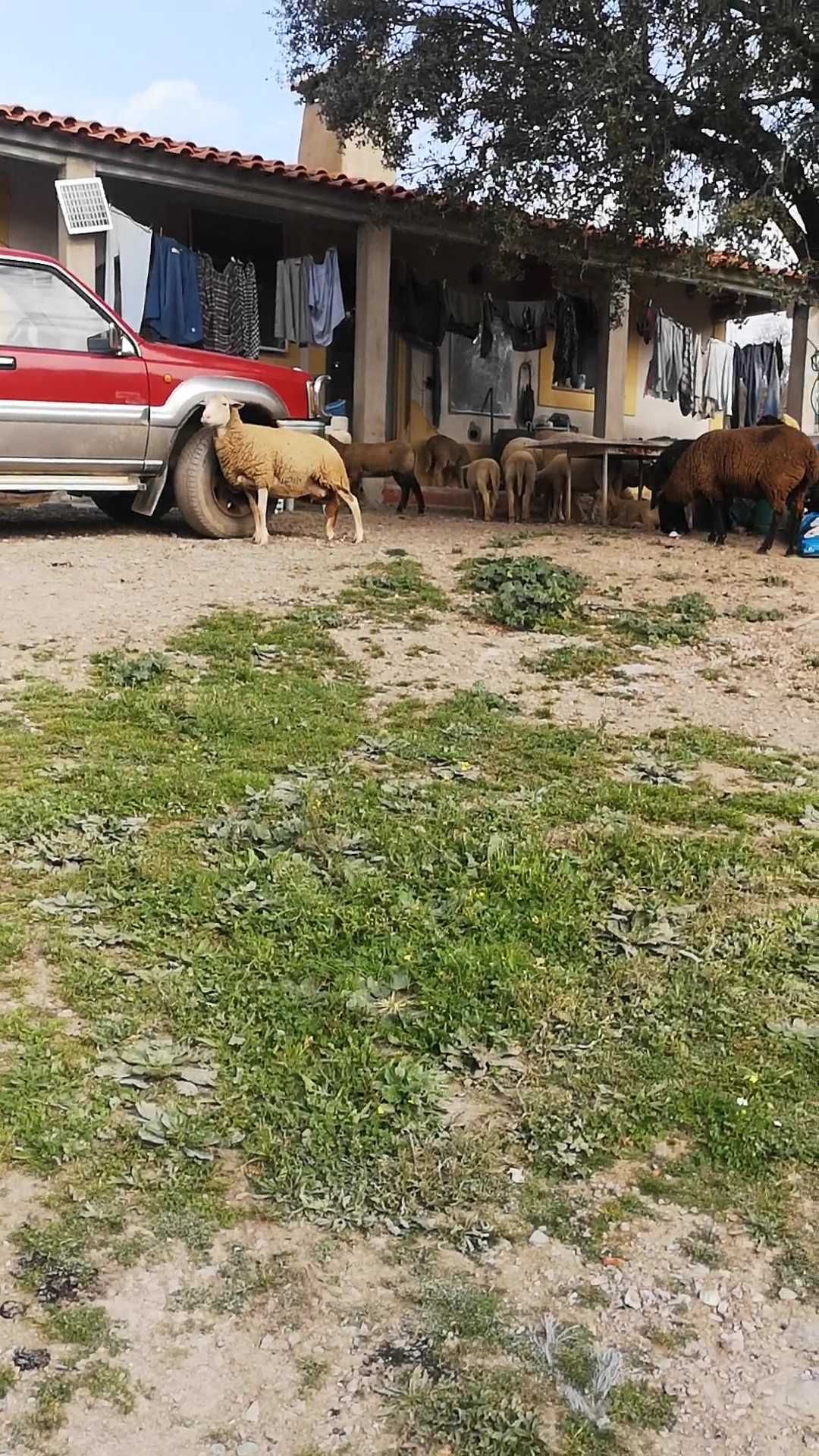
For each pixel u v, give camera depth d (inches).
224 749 217.8
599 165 421.4
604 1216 110.2
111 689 246.7
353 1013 135.9
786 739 247.3
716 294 692.7
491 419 659.4
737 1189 114.6
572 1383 92.0
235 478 372.8
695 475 434.9
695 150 423.5
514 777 215.5
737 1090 127.3
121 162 462.3
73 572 329.4
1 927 150.2
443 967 145.3
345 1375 92.0
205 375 388.8
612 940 156.6
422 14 443.8
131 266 474.3
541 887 164.7
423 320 598.5
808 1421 90.5
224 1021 133.8
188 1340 94.3
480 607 325.7
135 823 183.2
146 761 210.8
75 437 364.2
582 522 522.9
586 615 330.3
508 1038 134.6
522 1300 100.2
